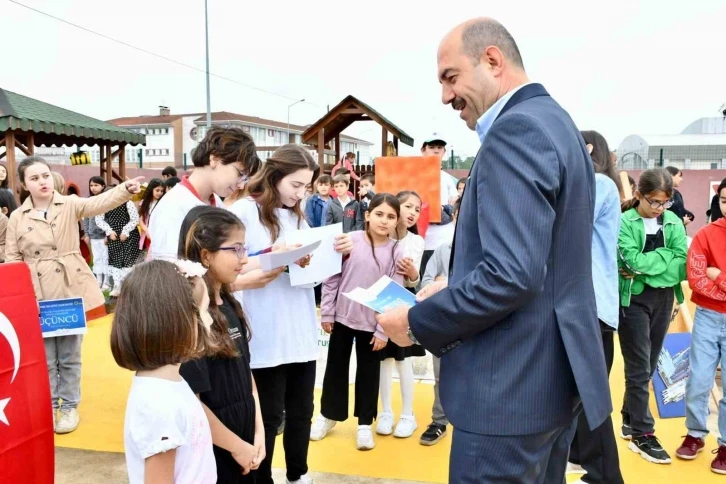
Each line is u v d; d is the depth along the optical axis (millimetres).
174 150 44406
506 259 1469
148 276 1646
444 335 1613
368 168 11000
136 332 1598
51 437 2316
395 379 4844
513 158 1534
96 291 4047
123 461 3426
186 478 1660
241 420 2082
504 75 1745
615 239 2826
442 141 6703
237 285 2396
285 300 2664
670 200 3303
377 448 3588
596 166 3010
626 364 3439
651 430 3420
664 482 3139
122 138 9703
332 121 10625
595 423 1623
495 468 1637
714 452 3459
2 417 2133
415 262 3846
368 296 2166
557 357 1628
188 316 1648
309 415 2848
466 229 1682
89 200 3943
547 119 1613
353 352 4715
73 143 9461
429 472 3287
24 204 3854
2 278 2191
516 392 1615
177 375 1723
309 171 2691
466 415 1666
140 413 1593
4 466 2127
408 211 3727
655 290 3359
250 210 2652
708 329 3328
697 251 3285
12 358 2182
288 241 2559
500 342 1624
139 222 7277
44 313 3047
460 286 1562
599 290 2789
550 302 1615
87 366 5090
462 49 1759
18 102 7973
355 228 7047
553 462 1940
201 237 1975
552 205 1543
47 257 3809
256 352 2598
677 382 4047
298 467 2879
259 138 46531
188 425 1667
